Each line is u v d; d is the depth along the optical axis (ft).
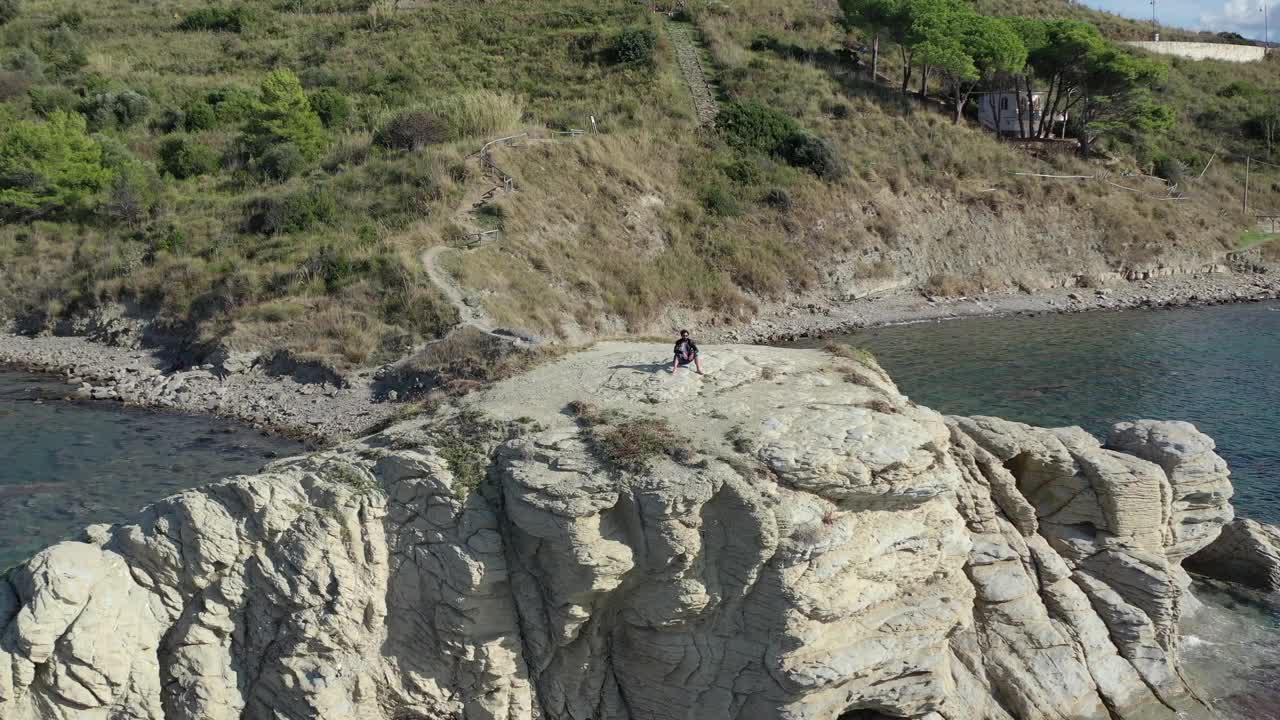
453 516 68.49
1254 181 286.05
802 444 68.28
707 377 82.38
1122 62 254.27
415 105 221.46
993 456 82.99
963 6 275.59
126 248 181.98
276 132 211.00
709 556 66.39
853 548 67.87
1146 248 245.45
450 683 69.82
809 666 66.08
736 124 236.84
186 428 132.87
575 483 65.67
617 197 205.46
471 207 187.42
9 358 164.14
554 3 301.22
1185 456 85.20
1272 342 183.01
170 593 67.72
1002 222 240.94
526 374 86.63
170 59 281.74
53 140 198.59
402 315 155.53
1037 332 196.13
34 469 115.55
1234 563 96.73
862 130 252.42
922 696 71.87
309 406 139.85
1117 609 80.79
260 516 68.03
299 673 67.21
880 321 206.90
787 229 219.61
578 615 67.26
